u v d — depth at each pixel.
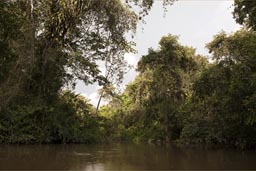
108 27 28.66
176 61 46.97
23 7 24.84
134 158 15.94
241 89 23.86
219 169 12.21
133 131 48.97
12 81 23.41
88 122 29.06
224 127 29.20
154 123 47.72
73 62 27.22
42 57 26.53
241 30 27.98
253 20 23.48
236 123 26.72
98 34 29.11
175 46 47.41
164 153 19.86
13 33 21.41
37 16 25.81
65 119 27.41
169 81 46.12
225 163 14.30
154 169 11.91
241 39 25.98
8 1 21.39
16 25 21.53
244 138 26.58
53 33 27.59
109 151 20.23
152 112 48.16
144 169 11.87
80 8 27.75
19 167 11.98
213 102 29.47
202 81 29.20
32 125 25.72
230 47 27.70
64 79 27.58
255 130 25.62
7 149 19.83
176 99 45.97
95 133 29.11
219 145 30.83
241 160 15.77
